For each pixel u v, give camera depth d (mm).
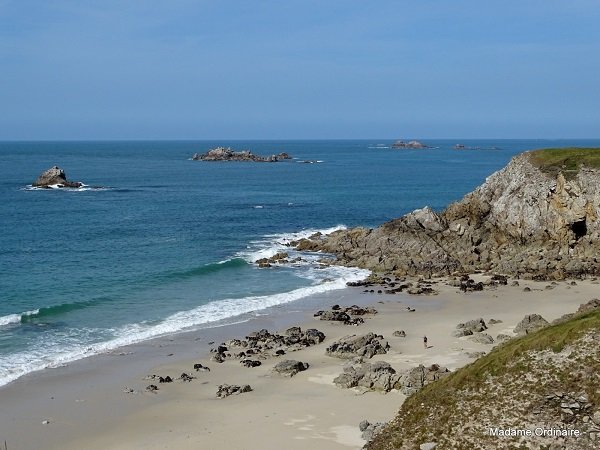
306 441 33312
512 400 28109
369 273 79000
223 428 35375
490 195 91375
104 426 35906
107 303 61625
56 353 47594
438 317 59156
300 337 52438
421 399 30969
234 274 76750
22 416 37094
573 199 80250
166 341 51656
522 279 74750
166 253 87000
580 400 26906
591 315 33594
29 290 64812
